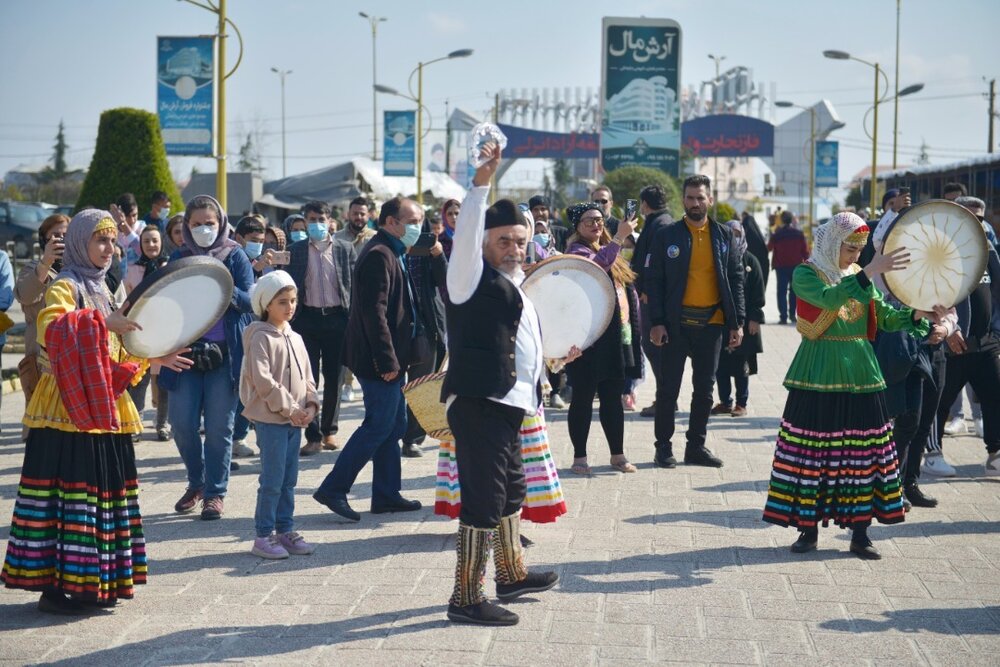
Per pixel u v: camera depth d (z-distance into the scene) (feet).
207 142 63.31
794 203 317.63
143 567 17.95
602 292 21.35
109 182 68.80
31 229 115.14
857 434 20.25
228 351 23.44
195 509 23.91
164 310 17.61
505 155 212.64
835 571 19.60
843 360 20.22
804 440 20.42
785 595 18.28
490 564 20.33
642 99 153.79
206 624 16.96
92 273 17.74
